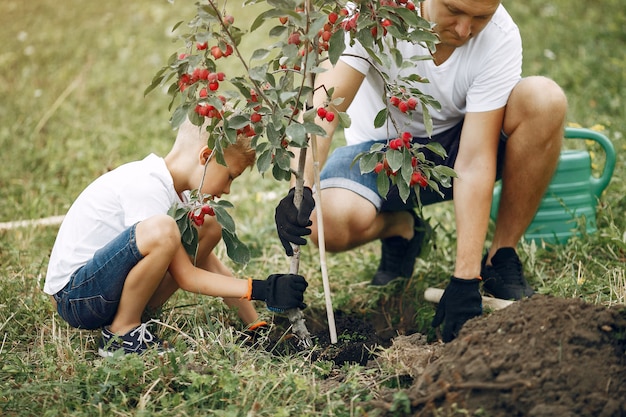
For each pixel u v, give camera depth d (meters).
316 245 3.50
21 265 3.93
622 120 5.40
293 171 2.87
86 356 3.10
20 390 2.68
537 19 7.42
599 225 4.17
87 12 8.32
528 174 3.41
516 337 2.58
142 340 3.03
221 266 3.44
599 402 2.42
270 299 2.98
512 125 3.35
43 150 5.43
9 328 3.26
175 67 2.69
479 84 3.27
